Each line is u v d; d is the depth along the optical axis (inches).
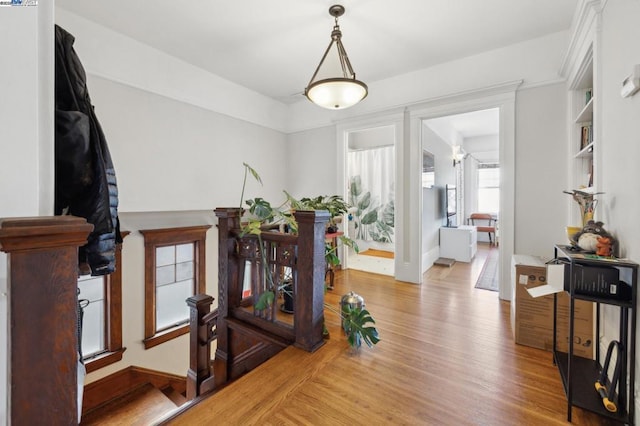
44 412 24.2
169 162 128.6
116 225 53.8
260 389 57.1
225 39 114.6
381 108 147.9
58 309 24.7
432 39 112.2
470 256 188.7
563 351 71.4
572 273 53.3
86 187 46.9
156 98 123.2
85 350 108.3
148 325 122.3
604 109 66.8
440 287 133.8
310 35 111.6
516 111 114.8
